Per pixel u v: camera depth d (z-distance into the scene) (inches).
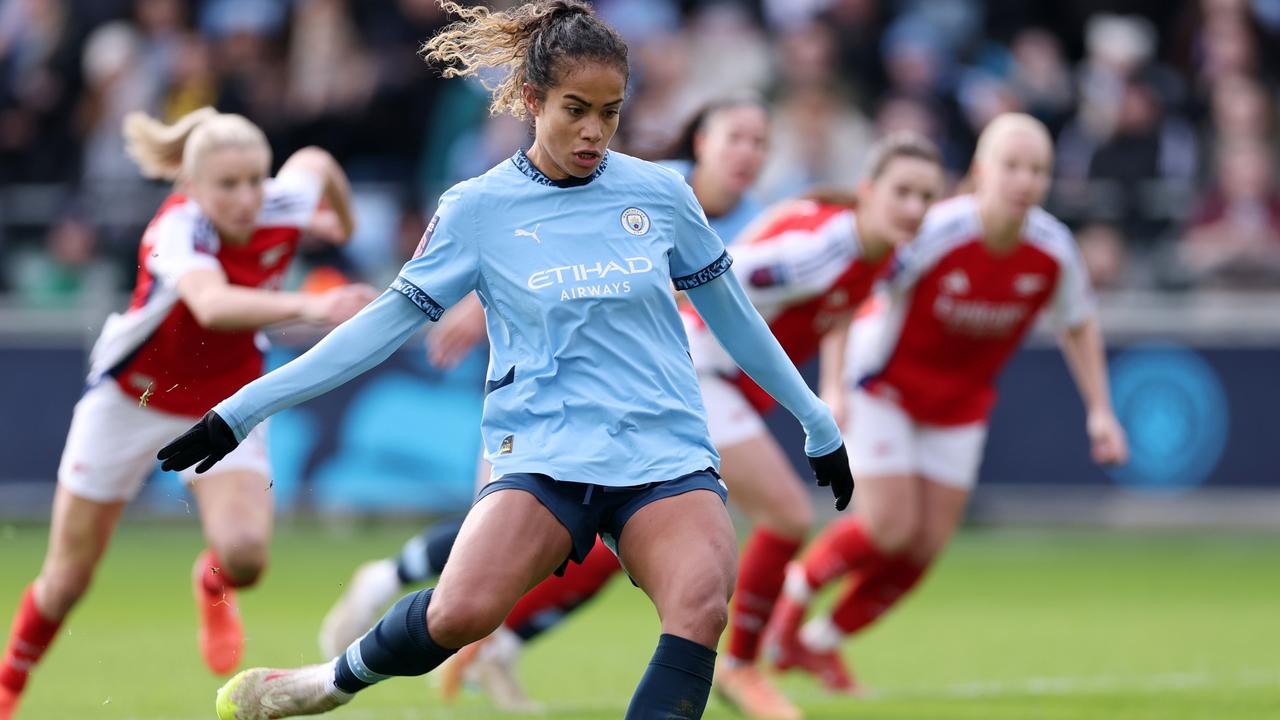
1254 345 1654.8
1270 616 1229.7
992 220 898.1
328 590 1325.0
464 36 540.7
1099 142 1795.0
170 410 751.7
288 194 772.0
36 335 1674.5
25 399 1674.5
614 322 517.3
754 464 811.4
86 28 1892.2
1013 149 888.9
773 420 1638.8
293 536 1700.3
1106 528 1753.2
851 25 1888.5
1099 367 957.8
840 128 1822.1
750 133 903.1
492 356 530.3
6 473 1674.5
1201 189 1776.6
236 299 680.4
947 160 1825.8
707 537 504.1
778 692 878.4
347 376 516.1
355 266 1721.2
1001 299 918.4
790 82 1845.5
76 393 1673.2
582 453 510.3
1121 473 1657.2
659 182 536.1
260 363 779.4
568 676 941.8
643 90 1795.0
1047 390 1657.2
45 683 876.0
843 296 844.6
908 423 924.6
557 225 522.6
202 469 510.3
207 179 723.4
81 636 1069.8
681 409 522.3
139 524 1768.0
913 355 919.7
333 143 1820.9
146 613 1194.0
